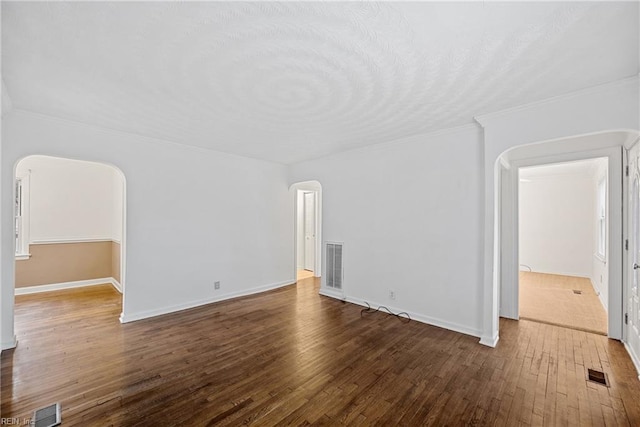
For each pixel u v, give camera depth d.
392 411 1.91
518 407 1.94
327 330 3.27
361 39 1.73
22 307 4.07
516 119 2.70
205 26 1.61
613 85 2.21
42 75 2.13
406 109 2.76
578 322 3.53
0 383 2.19
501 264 3.72
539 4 1.44
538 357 2.63
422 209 3.57
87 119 3.05
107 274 5.54
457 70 2.07
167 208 3.88
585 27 1.60
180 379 2.27
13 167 2.77
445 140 3.38
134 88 2.35
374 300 4.08
